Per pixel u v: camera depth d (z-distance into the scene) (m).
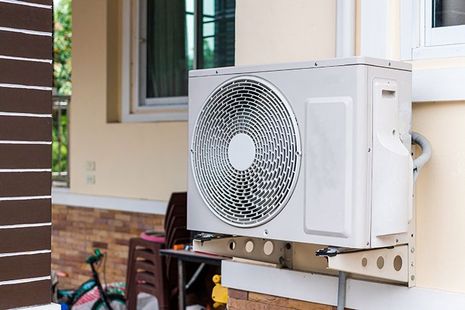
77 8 6.91
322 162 2.28
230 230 2.52
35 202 2.48
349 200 2.24
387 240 2.36
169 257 4.96
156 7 6.39
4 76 2.41
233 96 2.49
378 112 2.28
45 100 2.51
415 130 2.59
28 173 2.47
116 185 6.58
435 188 2.54
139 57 6.53
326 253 2.28
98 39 6.71
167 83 6.32
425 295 2.51
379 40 2.69
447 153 2.52
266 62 3.04
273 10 3.01
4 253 2.42
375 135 2.27
